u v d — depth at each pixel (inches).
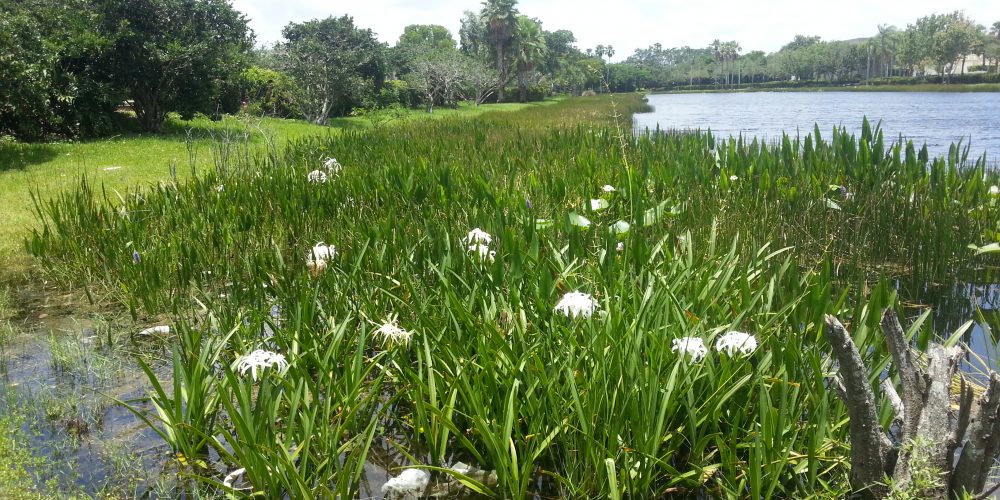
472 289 162.9
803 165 336.5
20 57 581.0
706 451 123.5
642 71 4958.2
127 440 134.6
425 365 144.1
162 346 181.8
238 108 920.9
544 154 431.5
